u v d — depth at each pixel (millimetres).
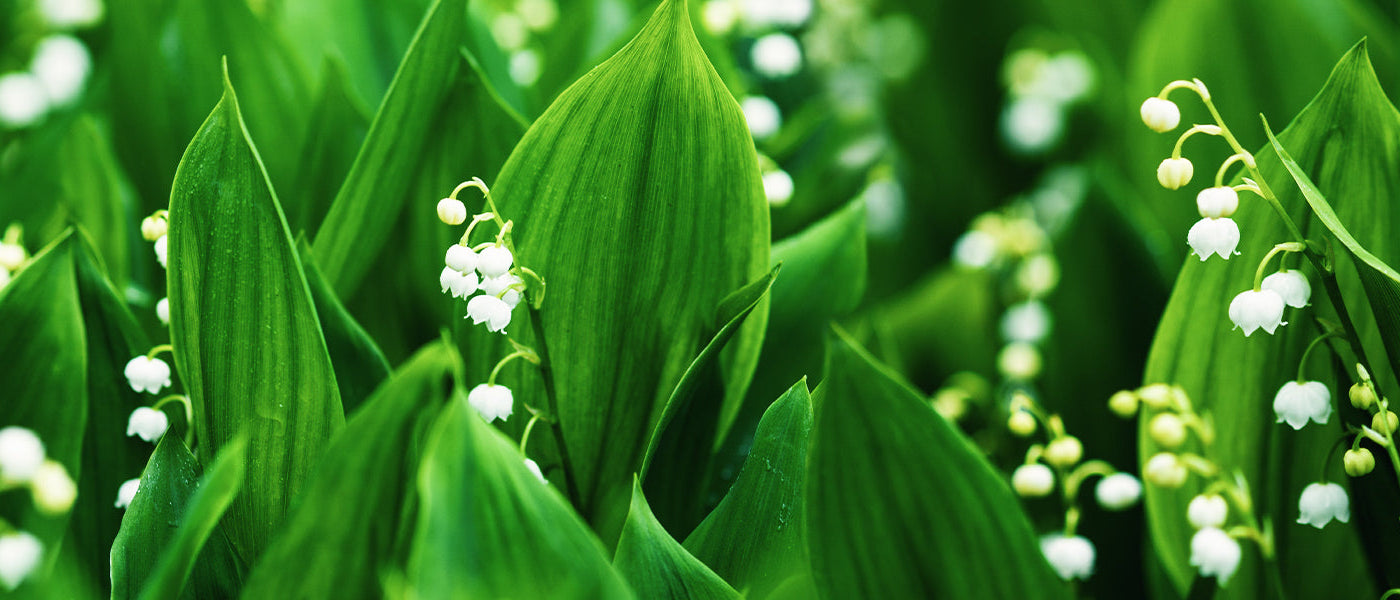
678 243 611
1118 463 740
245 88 708
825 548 572
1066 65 968
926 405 563
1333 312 617
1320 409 594
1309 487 601
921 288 823
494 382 614
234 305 587
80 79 799
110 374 626
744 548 595
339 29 736
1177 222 777
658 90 597
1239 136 763
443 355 542
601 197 606
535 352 617
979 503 565
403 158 634
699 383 609
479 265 586
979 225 846
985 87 1010
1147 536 708
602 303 614
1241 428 638
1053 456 655
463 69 641
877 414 564
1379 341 614
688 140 602
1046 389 754
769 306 662
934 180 999
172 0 712
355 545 553
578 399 622
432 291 659
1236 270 621
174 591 554
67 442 613
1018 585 569
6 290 609
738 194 608
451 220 586
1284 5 753
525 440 598
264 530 597
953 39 1005
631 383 622
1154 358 640
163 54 712
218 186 586
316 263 637
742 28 770
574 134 602
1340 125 601
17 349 612
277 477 593
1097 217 758
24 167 708
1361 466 588
